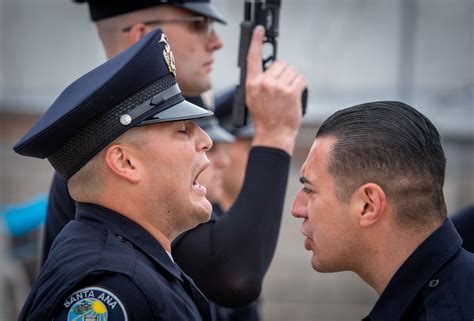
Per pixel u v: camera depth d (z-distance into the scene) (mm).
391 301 2988
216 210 5242
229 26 10156
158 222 3197
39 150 3141
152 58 3137
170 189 3162
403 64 10508
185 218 3236
